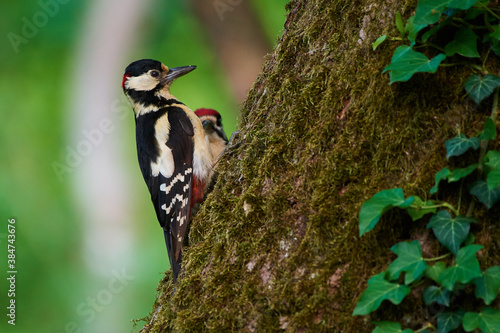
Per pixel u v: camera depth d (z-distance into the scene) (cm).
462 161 415
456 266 383
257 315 451
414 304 403
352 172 448
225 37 1617
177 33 1647
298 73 519
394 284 396
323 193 453
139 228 1667
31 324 1552
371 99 454
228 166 558
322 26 512
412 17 440
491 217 403
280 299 443
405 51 428
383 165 439
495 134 400
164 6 1628
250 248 477
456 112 426
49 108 1686
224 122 1603
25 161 1650
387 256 420
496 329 370
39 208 1633
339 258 433
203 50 1642
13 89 1669
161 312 569
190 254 536
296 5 562
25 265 1588
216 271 489
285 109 512
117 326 1569
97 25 1683
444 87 430
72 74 1691
